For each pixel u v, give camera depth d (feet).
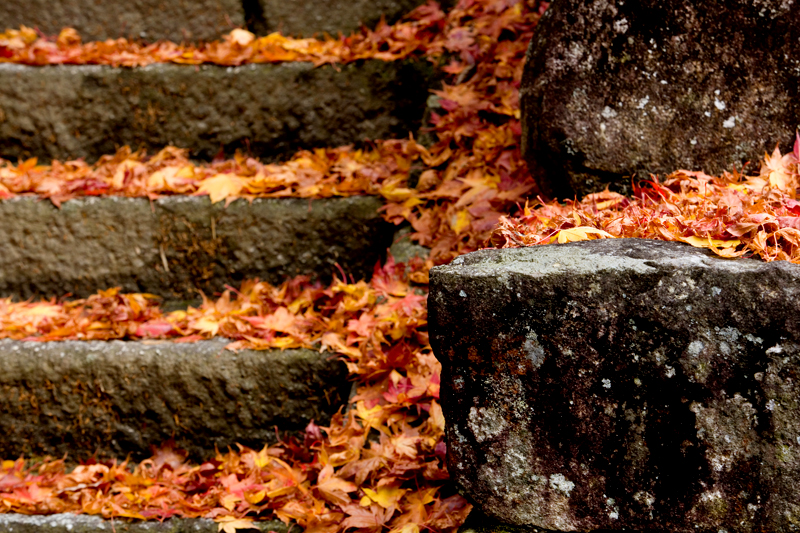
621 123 14.53
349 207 15.52
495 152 15.42
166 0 16.61
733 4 14.38
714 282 13.14
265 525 14.46
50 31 16.67
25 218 15.62
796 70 14.39
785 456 13.12
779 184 14.26
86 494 14.66
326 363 14.92
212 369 14.96
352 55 16.03
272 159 16.15
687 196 14.16
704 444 13.51
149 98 16.14
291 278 15.57
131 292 15.66
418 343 14.80
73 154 16.19
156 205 15.58
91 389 15.02
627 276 13.50
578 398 13.60
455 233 15.16
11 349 15.06
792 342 12.82
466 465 13.70
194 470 14.84
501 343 13.62
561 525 13.67
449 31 16.17
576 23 14.55
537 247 13.73
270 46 16.21
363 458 14.47
